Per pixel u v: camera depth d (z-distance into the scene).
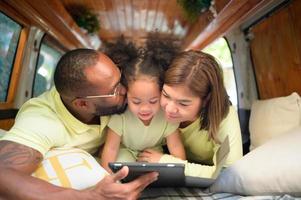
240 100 2.61
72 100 1.11
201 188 1.27
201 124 1.25
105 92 1.07
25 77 2.39
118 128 1.28
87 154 1.15
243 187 1.14
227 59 2.76
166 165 0.97
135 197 0.96
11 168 0.89
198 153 1.44
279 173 1.06
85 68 1.04
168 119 1.16
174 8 3.11
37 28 2.43
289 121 1.70
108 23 3.74
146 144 1.35
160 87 1.10
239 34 2.53
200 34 3.28
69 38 3.21
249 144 2.13
